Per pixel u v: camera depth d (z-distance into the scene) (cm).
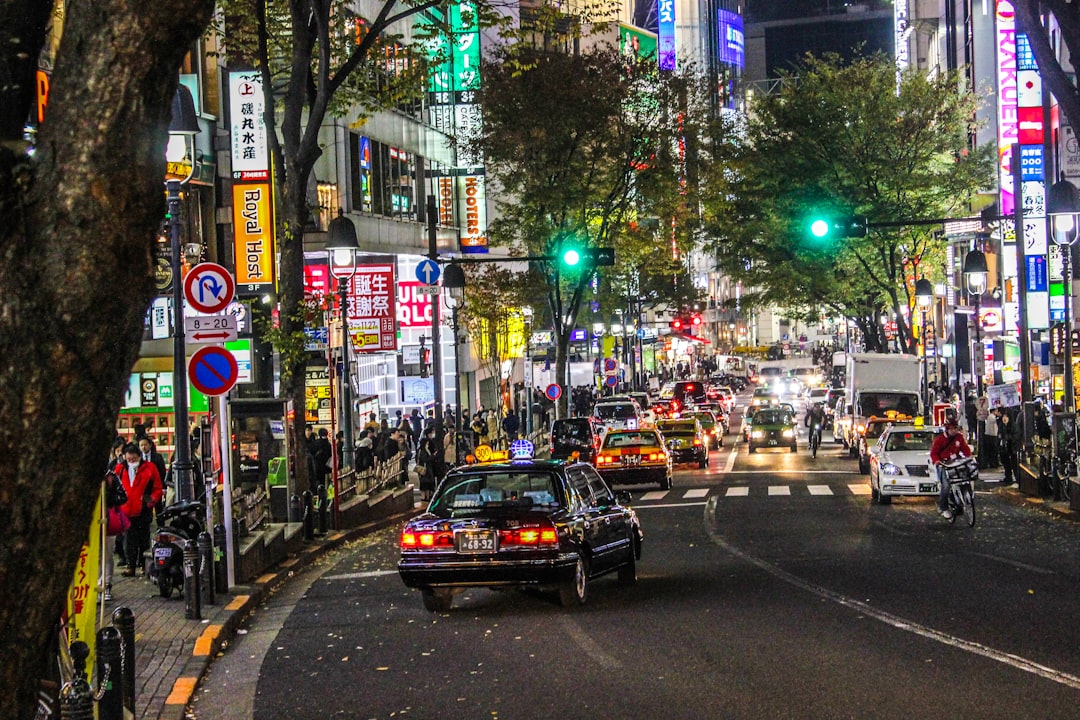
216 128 4947
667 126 6400
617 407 7494
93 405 659
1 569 645
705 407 9112
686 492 4978
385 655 1803
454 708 1455
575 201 6288
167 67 671
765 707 1392
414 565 2091
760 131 7331
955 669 1556
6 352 641
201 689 1623
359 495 3978
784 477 5650
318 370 4969
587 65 6328
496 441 6372
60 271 646
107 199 653
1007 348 7988
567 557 2086
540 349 9831
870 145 7006
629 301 9325
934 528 3338
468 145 6575
